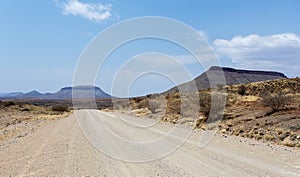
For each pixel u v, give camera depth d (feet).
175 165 36.24
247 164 36.73
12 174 32.68
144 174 31.99
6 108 227.61
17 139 68.33
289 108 100.32
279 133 67.15
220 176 31.01
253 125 81.92
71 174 32.07
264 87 199.62
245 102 127.85
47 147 51.67
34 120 148.36
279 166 35.65
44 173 32.73
